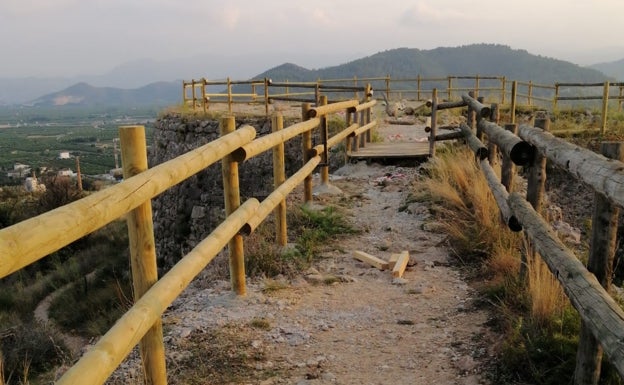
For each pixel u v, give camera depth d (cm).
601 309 229
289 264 548
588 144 1238
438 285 496
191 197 1551
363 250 604
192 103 1858
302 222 676
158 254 1684
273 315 439
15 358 745
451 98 2028
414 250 597
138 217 275
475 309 430
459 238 584
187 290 546
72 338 984
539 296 360
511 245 525
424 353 369
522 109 1708
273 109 1848
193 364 362
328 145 849
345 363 362
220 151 371
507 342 345
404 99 2219
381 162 1061
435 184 754
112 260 1688
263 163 1423
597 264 287
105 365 196
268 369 355
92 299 1227
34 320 1234
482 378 327
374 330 411
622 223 825
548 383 311
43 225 169
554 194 1055
